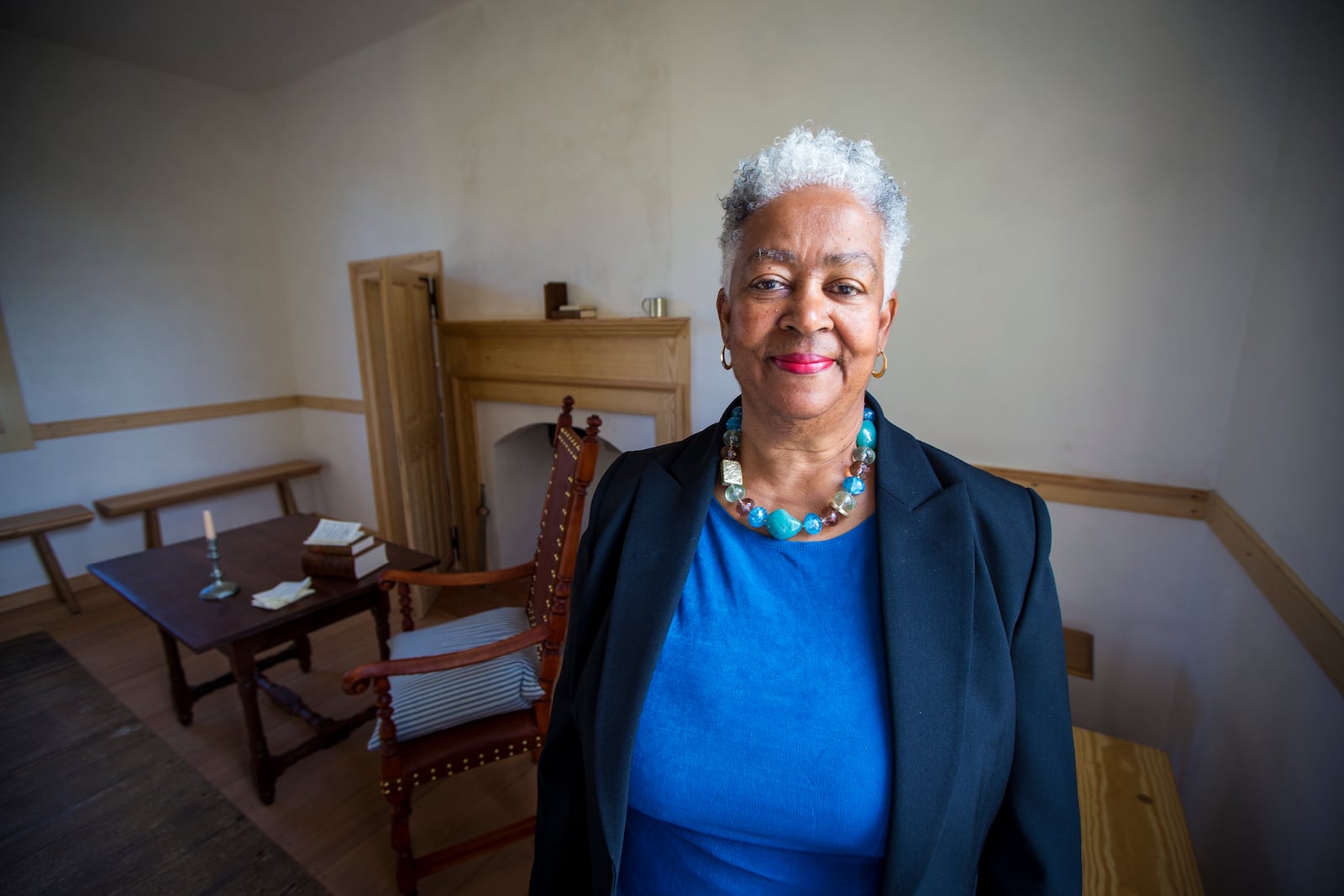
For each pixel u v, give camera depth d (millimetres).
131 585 2037
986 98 1722
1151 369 1627
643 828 682
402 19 2949
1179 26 1472
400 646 1812
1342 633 874
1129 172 1576
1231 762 1262
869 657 591
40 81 3168
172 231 3691
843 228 582
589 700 669
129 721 2303
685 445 824
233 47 3227
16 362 3213
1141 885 1096
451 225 3117
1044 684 601
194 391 3865
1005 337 1795
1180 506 1634
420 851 1740
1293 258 1256
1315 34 1249
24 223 3184
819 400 604
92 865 1688
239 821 1829
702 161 2266
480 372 3123
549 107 2639
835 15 1914
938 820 534
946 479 656
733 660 609
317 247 3871
